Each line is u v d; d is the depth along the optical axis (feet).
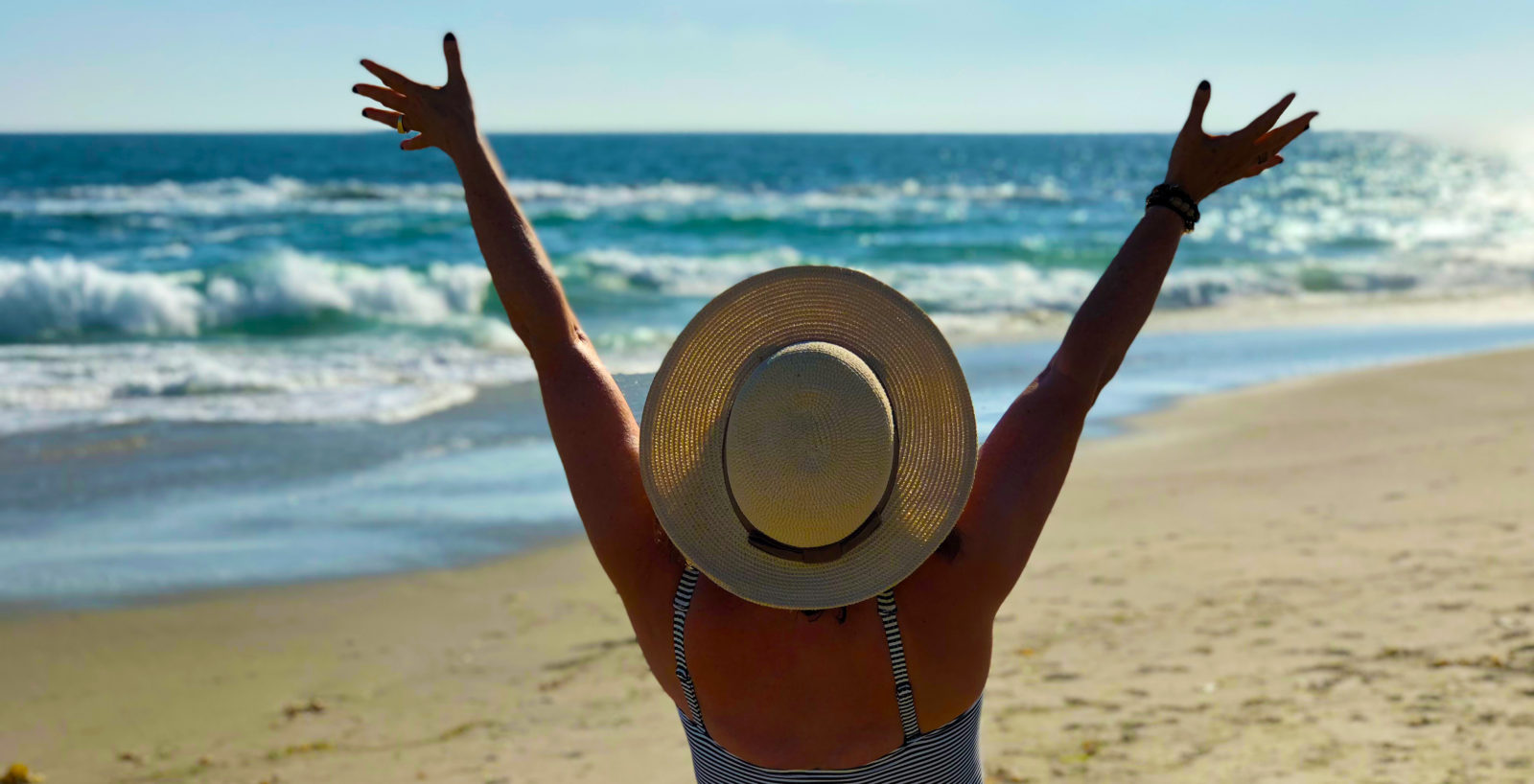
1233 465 31.73
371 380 42.78
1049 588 21.71
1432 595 19.01
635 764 15.12
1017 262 92.12
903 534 4.59
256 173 212.02
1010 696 16.37
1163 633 18.61
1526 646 16.03
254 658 19.43
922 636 4.74
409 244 91.35
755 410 4.46
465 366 46.26
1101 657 17.71
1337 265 84.89
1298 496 27.81
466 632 20.63
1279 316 64.49
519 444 33.81
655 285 74.18
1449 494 26.55
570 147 474.08
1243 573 21.68
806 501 4.41
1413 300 72.13
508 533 26.07
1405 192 216.33
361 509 27.58
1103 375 5.08
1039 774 13.52
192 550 24.57
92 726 16.96
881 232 115.24
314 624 20.93
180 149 357.41
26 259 77.77
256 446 33.12
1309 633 17.87
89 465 30.76
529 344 5.40
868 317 4.76
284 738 16.48
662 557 4.98
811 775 4.90
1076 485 29.96
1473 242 111.04
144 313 54.90
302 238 93.35
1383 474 29.35
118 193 137.69
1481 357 48.19
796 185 203.82
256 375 42.68
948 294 69.77
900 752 4.90
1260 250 100.73
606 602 22.11
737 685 4.85
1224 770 13.12
